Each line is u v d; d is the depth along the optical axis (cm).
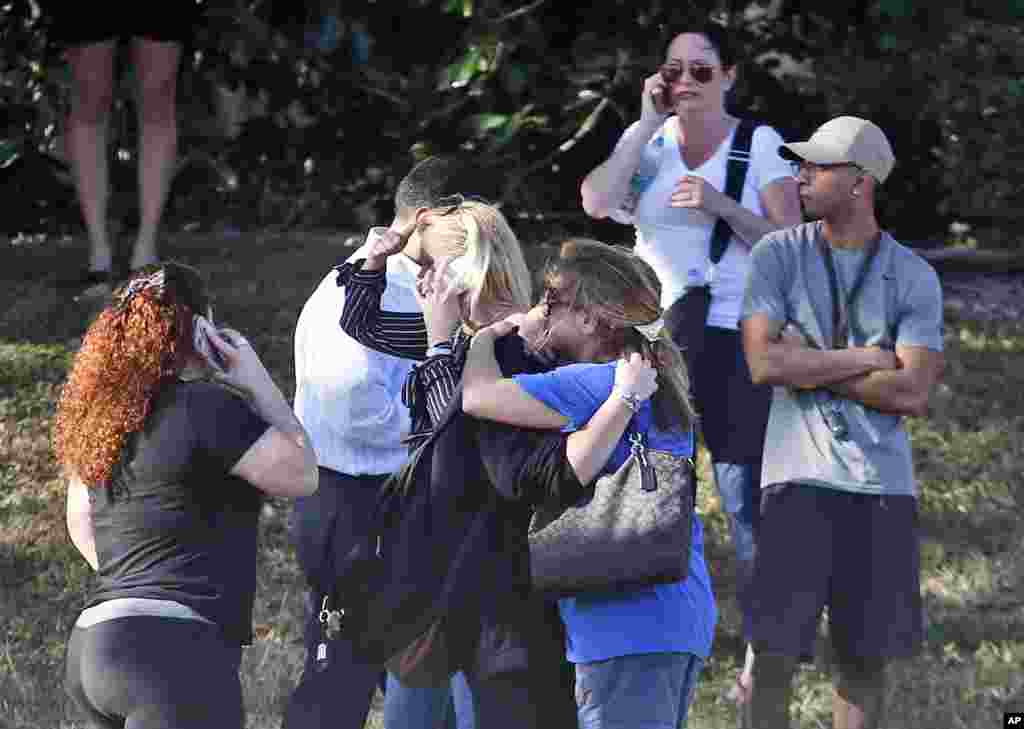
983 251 4672
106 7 3594
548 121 4112
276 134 4256
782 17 4103
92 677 1525
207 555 1560
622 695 1571
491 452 1603
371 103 4166
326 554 1873
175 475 1553
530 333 1666
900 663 2562
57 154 4284
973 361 3656
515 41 3872
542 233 4359
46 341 3538
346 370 1859
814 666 2597
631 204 2383
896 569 2016
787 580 2020
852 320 2047
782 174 2348
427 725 1802
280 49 4059
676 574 1550
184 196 4625
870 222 2072
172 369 1597
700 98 2334
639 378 1578
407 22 4025
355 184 4444
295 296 3838
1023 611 2758
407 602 1633
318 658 1809
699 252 2336
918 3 3888
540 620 1612
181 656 1521
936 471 3219
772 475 2050
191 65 4119
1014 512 3089
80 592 2744
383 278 1878
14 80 4016
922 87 4184
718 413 2334
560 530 1568
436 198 1858
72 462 1577
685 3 3969
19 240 4497
